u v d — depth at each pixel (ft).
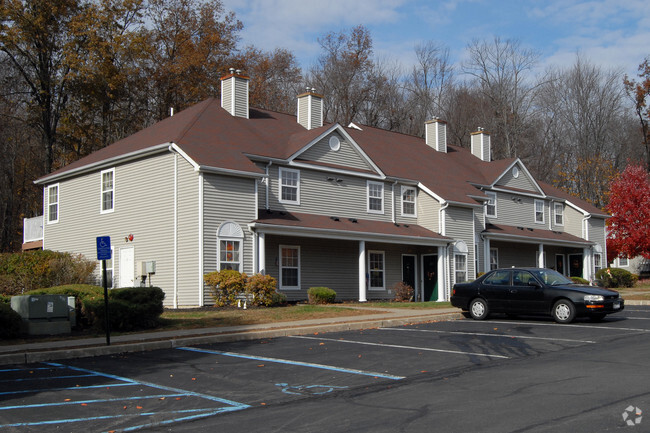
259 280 71.67
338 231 82.23
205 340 48.19
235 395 29.91
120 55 135.03
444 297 97.45
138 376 35.09
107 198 86.28
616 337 46.55
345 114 185.26
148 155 79.20
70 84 131.75
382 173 97.19
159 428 24.31
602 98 189.67
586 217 136.98
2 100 133.49
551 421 23.29
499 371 34.01
